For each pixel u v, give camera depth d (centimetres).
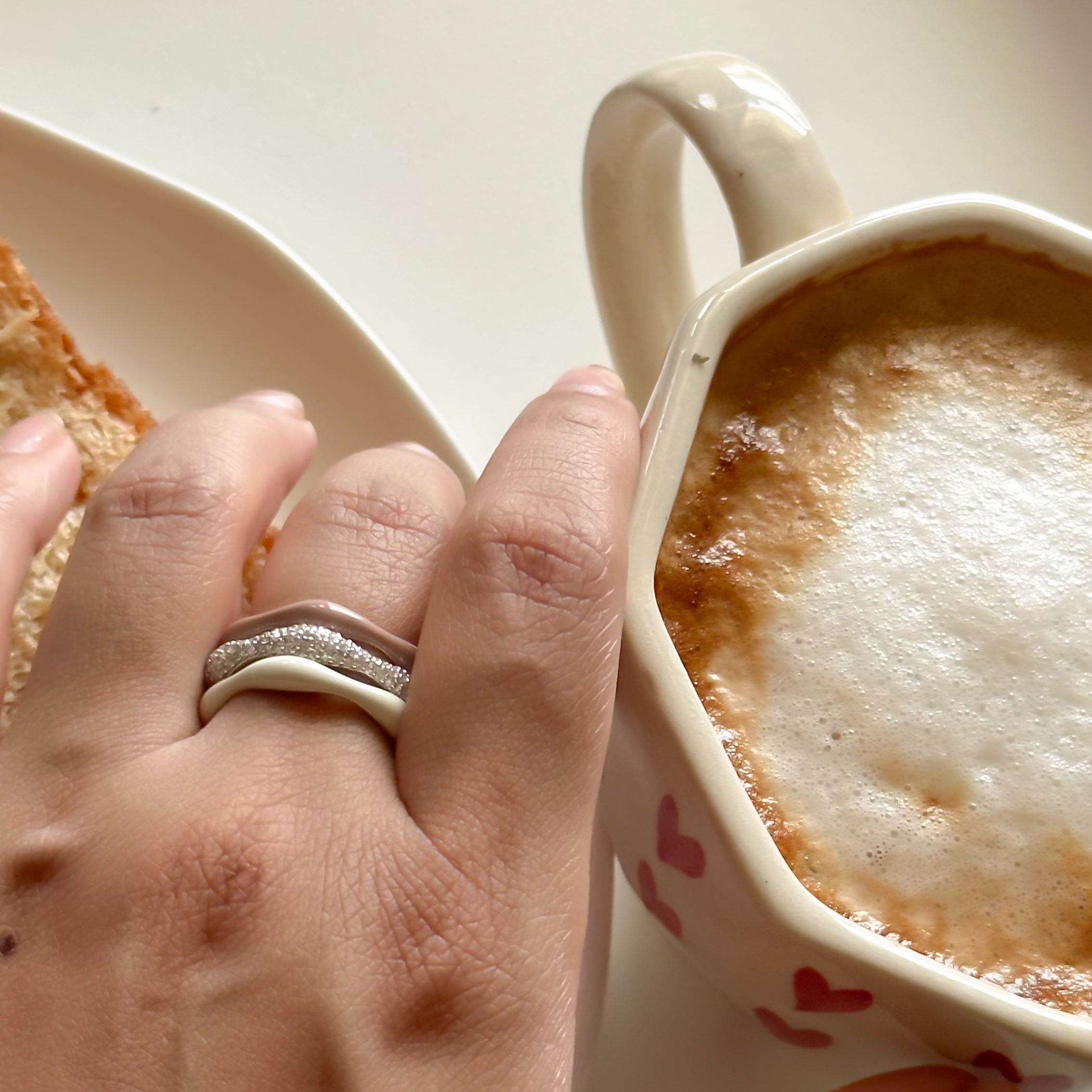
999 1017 27
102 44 41
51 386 34
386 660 28
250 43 41
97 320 37
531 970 27
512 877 27
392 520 29
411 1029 27
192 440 29
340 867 27
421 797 28
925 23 43
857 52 43
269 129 41
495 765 27
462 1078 27
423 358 39
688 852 28
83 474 33
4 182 36
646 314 32
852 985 28
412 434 36
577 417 28
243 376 36
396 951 27
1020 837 28
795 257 29
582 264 40
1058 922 28
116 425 34
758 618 29
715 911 28
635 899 34
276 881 27
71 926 27
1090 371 30
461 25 43
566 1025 27
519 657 27
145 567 28
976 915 28
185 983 27
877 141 42
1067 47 43
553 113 42
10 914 27
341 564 29
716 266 40
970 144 42
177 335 37
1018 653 28
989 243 30
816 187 29
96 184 37
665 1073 33
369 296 40
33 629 32
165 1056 27
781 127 29
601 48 43
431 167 41
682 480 29
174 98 41
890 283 30
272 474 29
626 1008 33
